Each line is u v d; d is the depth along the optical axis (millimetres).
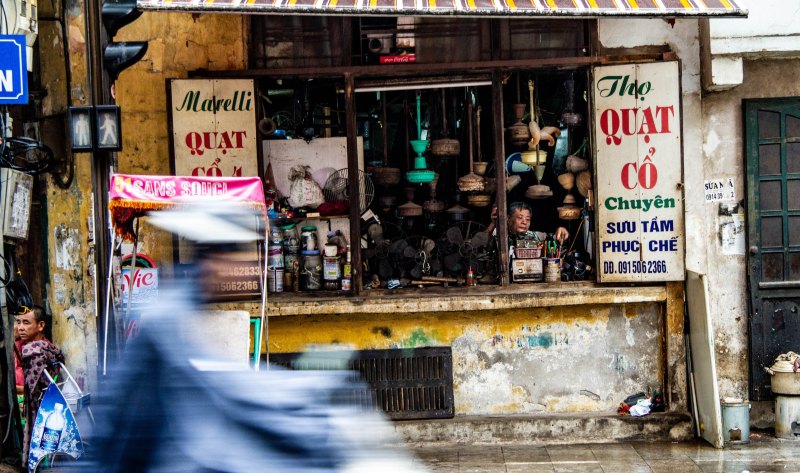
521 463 7199
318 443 4168
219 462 3990
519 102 8109
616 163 7758
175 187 6027
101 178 6121
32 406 6816
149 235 7645
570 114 8039
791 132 7969
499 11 6281
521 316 7945
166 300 4137
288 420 4133
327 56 7938
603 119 7758
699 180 7910
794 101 7945
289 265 8055
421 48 7898
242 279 7730
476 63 7781
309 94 8141
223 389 4078
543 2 6441
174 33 7938
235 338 5680
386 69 7828
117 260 7023
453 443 7777
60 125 7895
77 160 7863
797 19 7512
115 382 4027
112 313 6188
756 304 7992
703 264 7941
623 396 7969
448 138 8094
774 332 8023
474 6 6324
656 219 7727
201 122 7836
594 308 7938
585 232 8156
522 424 7762
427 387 7926
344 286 7988
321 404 4250
